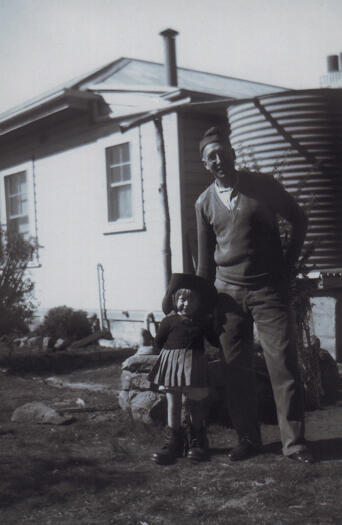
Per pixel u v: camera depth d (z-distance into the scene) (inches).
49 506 149.9
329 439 200.2
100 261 465.4
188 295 186.9
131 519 140.6
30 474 170.1
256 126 359.3
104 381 315.6
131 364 228.5
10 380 319.9
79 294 487.5
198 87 458.0
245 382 188.5
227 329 189.3
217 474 170.2
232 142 378.3
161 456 180.7
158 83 469.1
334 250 350.0
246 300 187.8
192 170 399.9
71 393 281.3
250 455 185.8
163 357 187.0
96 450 195.6
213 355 234.5
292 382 181.6
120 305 449.1
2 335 393.4
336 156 351.6
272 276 186.5
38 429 221.5
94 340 442.6
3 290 374.3
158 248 414.9
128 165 441.1
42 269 526.6
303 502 146.3
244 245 185.3
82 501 152.4
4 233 386.9
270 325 184.7
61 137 496.7
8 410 250.8
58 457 186.1
